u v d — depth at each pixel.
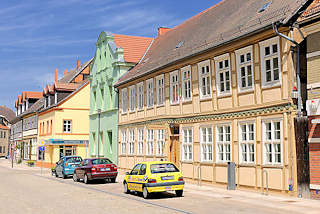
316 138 14.69
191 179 22.48
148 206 13.98
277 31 15.80
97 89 39.34
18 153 70.19
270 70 17.03
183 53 23.80
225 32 20.50
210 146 20.97
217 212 12.28
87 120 48.69
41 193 18.91
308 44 15.40
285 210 12.49
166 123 25.12
